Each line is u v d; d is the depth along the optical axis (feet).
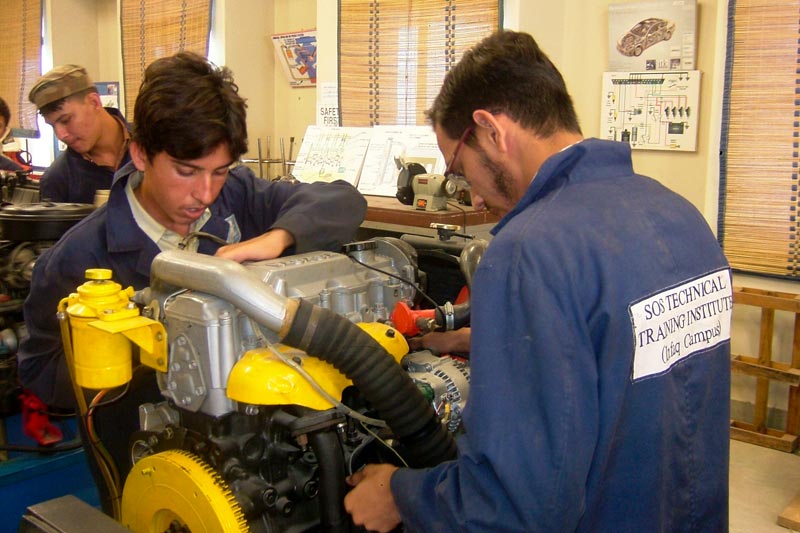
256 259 3.80
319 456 3.20
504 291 2.78
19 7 18.13
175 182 4.09
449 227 4.80
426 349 4.31
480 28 9.53
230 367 3.15
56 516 3.17
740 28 8.78
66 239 4.50
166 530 3.45
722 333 3.37
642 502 2.97
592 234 2.83
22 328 5.57
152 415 3.74
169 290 3.43
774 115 8.75
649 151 9.80
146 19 14.57
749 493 8.19
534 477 2.59
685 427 3.17
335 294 3.73
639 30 9.43
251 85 13.58
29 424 5.57
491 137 3.25
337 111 11.20
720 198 9.29
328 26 11.09
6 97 19.24
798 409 9.14
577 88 10.17
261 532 3.23
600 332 2.75
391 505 3.26
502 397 2.70
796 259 8.96
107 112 8.04
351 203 4.62
